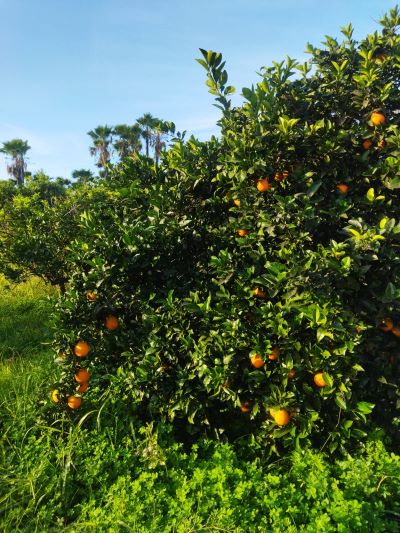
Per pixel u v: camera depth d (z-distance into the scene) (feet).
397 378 7.40
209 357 7.07
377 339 7.18
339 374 6.53
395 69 7.88
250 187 7.59
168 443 7.55
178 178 8.54
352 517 5.56
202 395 7.39
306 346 6.88
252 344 6.89
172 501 6.17
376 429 7.32
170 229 7.84
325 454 6.93
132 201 8.62
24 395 9.36
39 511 6.44
